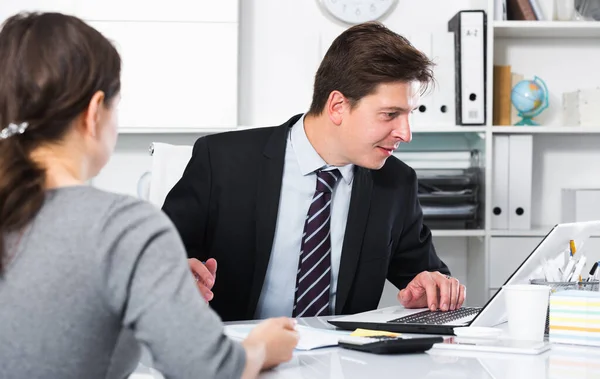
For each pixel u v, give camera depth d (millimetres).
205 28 2969
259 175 1854
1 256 838
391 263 2025
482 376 1033
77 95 885
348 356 1178
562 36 3209
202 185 1864
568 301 1303
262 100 3189
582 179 3262
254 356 971
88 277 835
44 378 831
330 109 1743
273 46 3184
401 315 1564
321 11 3189
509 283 1462
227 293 1860
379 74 1649
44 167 883
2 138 875
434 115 3008
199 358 854
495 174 3029
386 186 1905
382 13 3148
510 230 3010
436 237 3275
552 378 1021
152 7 2957
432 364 1117
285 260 1842
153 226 866
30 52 881
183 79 2971
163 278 851
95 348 856
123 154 3184
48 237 841
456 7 3203
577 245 1644
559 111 3248
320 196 1831
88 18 2947
